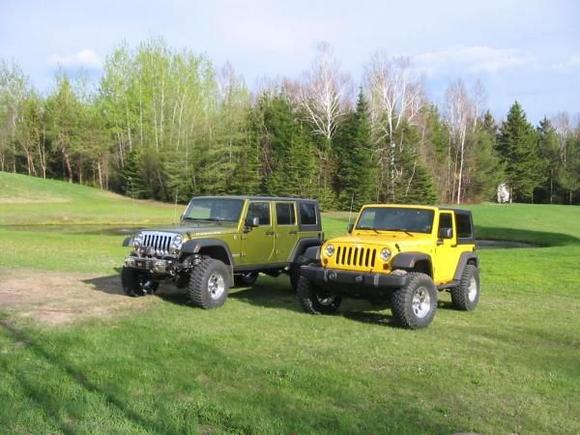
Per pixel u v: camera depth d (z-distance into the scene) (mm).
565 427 4949
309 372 6148
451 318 9586
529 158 81500
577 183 80938
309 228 12117
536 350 7496
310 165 60375
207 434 4586
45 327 7879
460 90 73812
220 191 60125
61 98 72438
